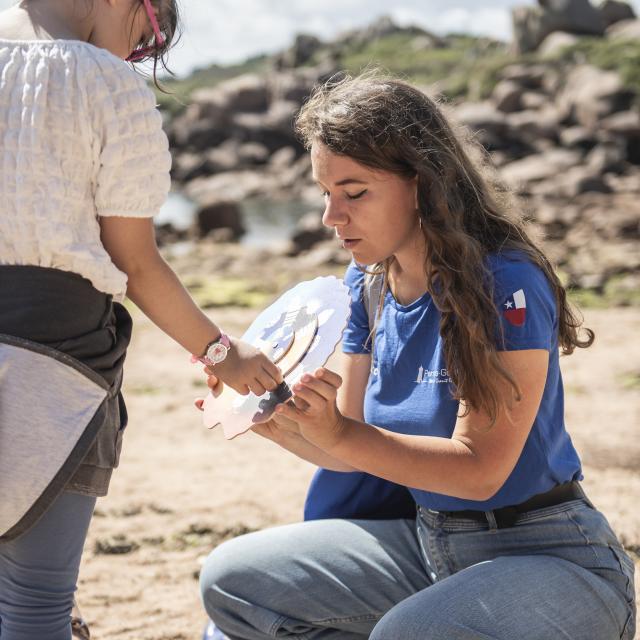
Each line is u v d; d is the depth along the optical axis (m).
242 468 5.82
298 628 2.73
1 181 2.12
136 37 2.41
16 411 2.12
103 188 2.18
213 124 66.81
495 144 49.31
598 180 35.84
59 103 2.13
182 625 3.67
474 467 2.40
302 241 22.44
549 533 2.51
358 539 2.78
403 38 105.25
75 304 2.18
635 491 5.02
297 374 2.45
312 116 2.51
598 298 13.40
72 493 2.27
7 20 2.25
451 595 2.35
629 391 7.61
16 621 2.27
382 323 2.72
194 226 28.67
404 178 2.48
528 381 2.39
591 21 65.44
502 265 2.45
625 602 2.49
